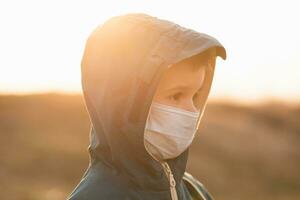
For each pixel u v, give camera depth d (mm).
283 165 39812
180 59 3252
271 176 35906
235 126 50656
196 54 3316
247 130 50469
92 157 3404
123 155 3260
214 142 41344
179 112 3400
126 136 3242
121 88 3299
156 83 3215
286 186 33656
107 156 3318
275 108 64938
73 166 28344
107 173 3283
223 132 46406
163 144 3418
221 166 35531
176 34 3371
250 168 36531
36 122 37781
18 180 24750
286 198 30547
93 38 3527
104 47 3453
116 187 3236
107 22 3525
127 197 3223
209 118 51969
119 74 3320
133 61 3314
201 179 31859
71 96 45719
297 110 65312
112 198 3205
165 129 3391
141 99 3240
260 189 31984
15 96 44312
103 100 3340
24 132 34531
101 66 3422
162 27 3406
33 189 23297
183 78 3369
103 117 3320
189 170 33000
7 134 33656
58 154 29953
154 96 3393
